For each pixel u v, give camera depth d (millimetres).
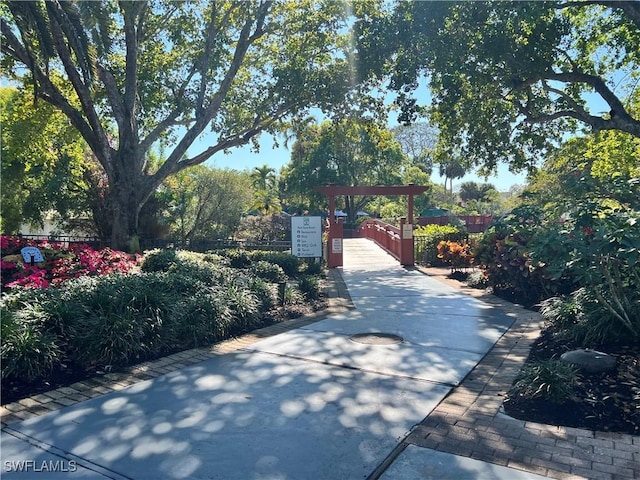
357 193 16000
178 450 3406
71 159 19922
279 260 12906
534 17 9758
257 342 6355
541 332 6637
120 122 15359
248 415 4008
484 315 8008
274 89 17625
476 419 3955
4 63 15242
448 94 11898
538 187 20516
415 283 11906
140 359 5512
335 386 4695
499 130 13992
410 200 16578
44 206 20531
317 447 3473
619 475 3074
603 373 4641
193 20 18156
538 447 3457
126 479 3037
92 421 3873
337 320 7676
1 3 13117
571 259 5234
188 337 6125
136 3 14250
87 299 5984
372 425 3836
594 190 6770
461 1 10508
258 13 16469
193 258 10891
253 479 3047
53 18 12820
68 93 17562
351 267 15539
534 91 13711
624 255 4512
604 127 11227
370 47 11875
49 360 4871
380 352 5859
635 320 5438
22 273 8117
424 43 11398
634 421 3775
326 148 40406
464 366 5328
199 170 23203
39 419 3904
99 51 13781
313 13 17156
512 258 9250
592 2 10172
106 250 10695
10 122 17188
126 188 15406
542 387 4176
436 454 3375
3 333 4789
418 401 4332
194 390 4574
